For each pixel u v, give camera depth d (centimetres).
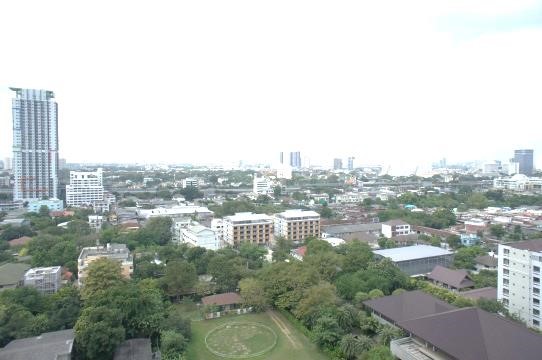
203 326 12081
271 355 10300
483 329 8031
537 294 11631
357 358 9388
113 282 12438
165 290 13688
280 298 12900
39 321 10694
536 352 7475
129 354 9444
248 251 18838
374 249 19800
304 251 18762
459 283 14825
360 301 12288
